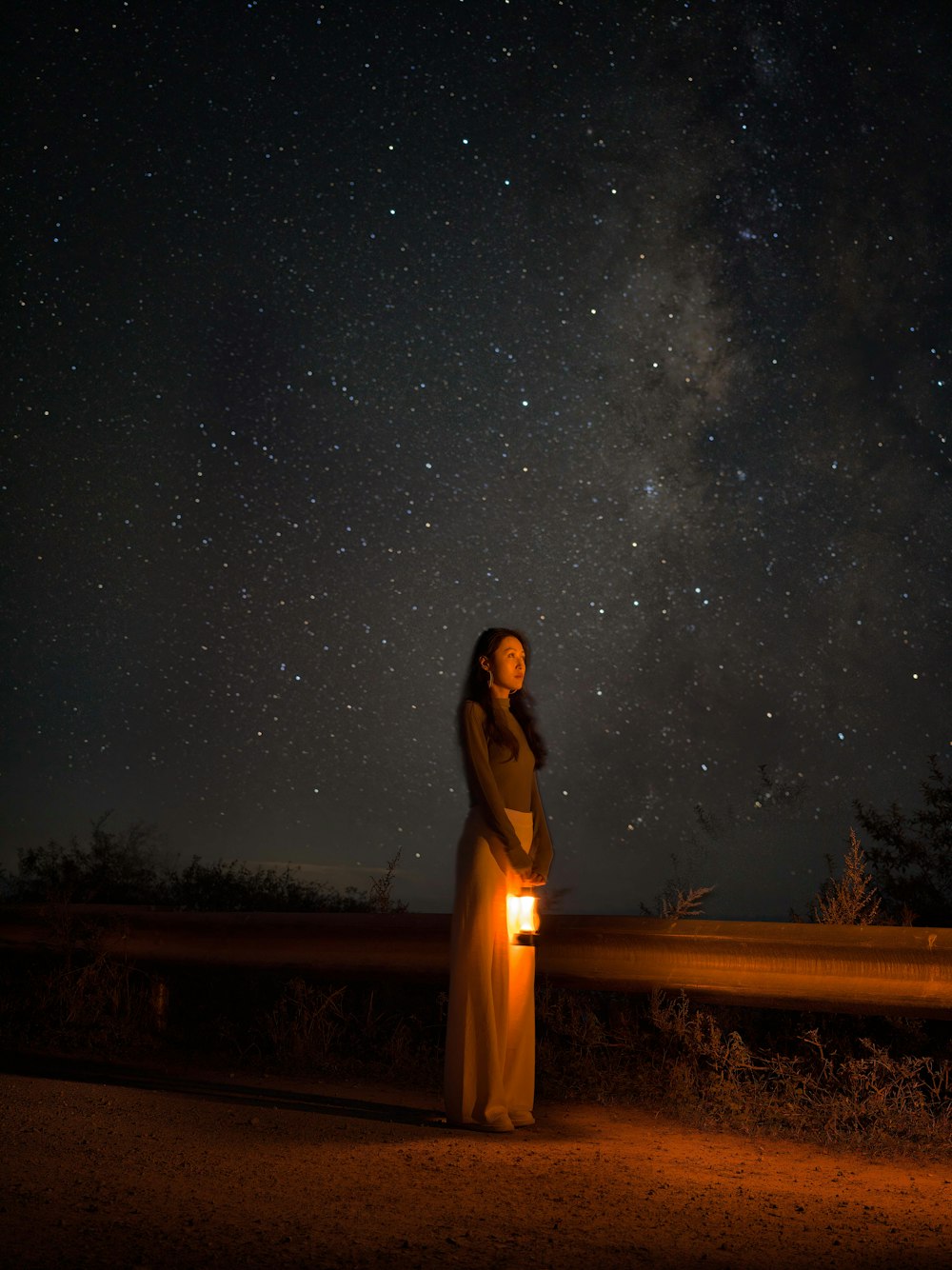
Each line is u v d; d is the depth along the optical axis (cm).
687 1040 530
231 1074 574
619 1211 325
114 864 898
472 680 481
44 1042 631
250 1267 257
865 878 582
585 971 523
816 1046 538
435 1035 645
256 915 630
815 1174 393
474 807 470
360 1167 366
